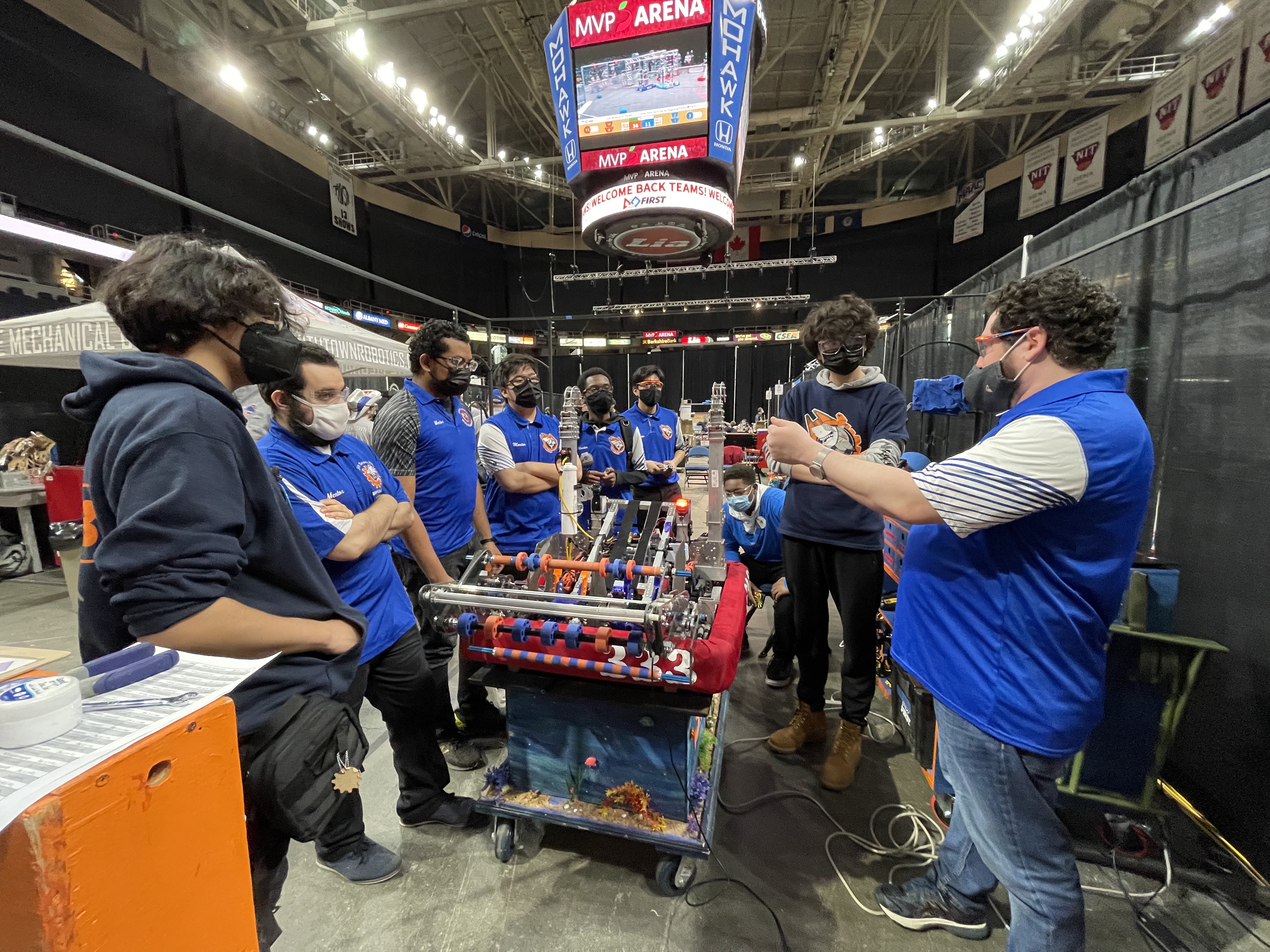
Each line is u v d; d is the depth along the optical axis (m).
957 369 3.67
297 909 1.37
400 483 1.67
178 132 6.97
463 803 1.65
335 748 0.81
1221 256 1.51
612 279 14.38
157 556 0.64
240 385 0.87
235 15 6.64
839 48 6.96
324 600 0.89
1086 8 6.72
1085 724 0.91
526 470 2.27
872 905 1.39
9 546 4.32
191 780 0.55
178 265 0.75
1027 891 0.95
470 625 1.30
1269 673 1.36
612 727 1.40
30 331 2.48
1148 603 1.49
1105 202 2.03
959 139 11.19
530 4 7.11
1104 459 0.82
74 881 0.44
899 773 1.92
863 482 0.98
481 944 1.28
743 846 1.59
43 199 5.49
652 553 1.49
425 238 12.27
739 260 13.79
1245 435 1.43
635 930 1.32
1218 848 1.46
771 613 3.60
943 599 1.03
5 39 5.21
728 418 14.45
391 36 7.95
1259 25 5.88
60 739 0.50
